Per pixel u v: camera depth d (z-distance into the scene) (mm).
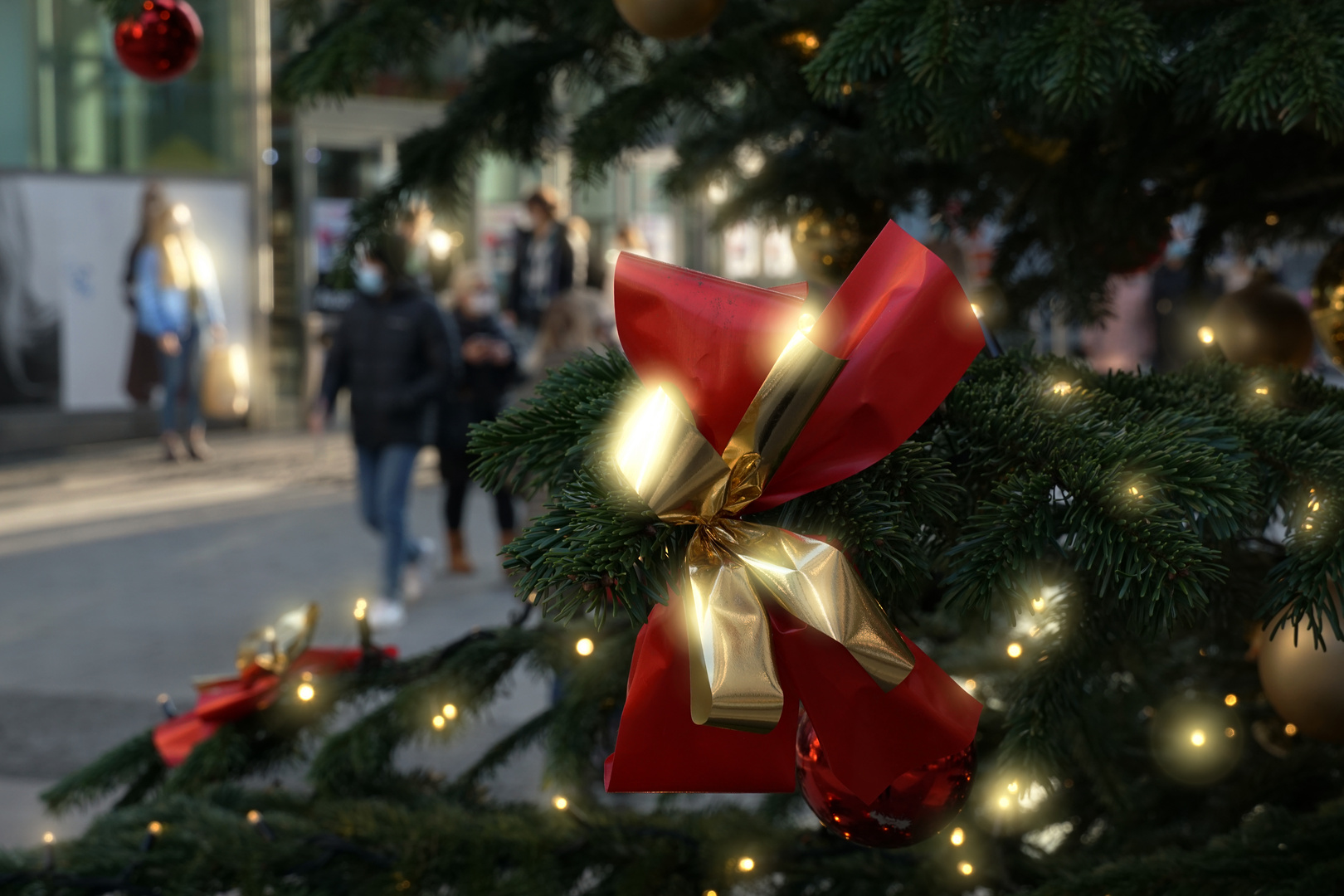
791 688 2041
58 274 13938
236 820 2689
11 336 13859
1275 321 2646
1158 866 2383
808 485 2035
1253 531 2244
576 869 2625
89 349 14172
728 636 1973
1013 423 2123
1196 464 2070
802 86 2660
